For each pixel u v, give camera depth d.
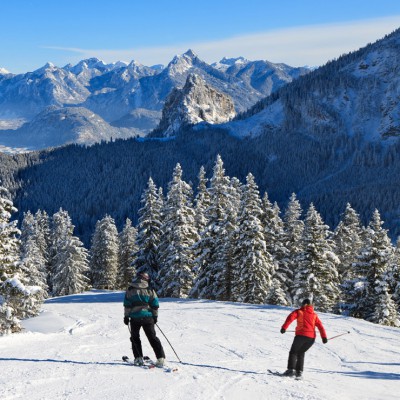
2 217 22.08
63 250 66.44
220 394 7.47
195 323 21.20
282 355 13.04
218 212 44.41
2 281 20.55
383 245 37.84
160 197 50.62
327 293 41.56
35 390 7.30
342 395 8.06
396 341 16.83
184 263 45.69
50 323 21.09
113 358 10.46
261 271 40.28
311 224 41.69
